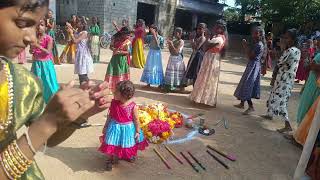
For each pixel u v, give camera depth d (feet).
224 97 28.27
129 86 13.41
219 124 21.01
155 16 77.71
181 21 90.68
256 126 21.21
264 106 26.35
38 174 4.32
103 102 3.63
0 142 3.57
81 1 69.00
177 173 14.25
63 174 13.30
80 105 3.22
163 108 19.39
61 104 3.16
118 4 68.54
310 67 18.26
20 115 3.72
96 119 19.62
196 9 86.74
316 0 58.65
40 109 4.05
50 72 19.03
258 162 15.97
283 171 15.21
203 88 23.94
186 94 27.86
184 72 28.07
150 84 29.43
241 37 76.54
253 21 89.15
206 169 14.82
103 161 14.71
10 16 3.11
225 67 48.08
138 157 15.42
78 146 15.94
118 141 13.74
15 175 3.14
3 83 3.51
